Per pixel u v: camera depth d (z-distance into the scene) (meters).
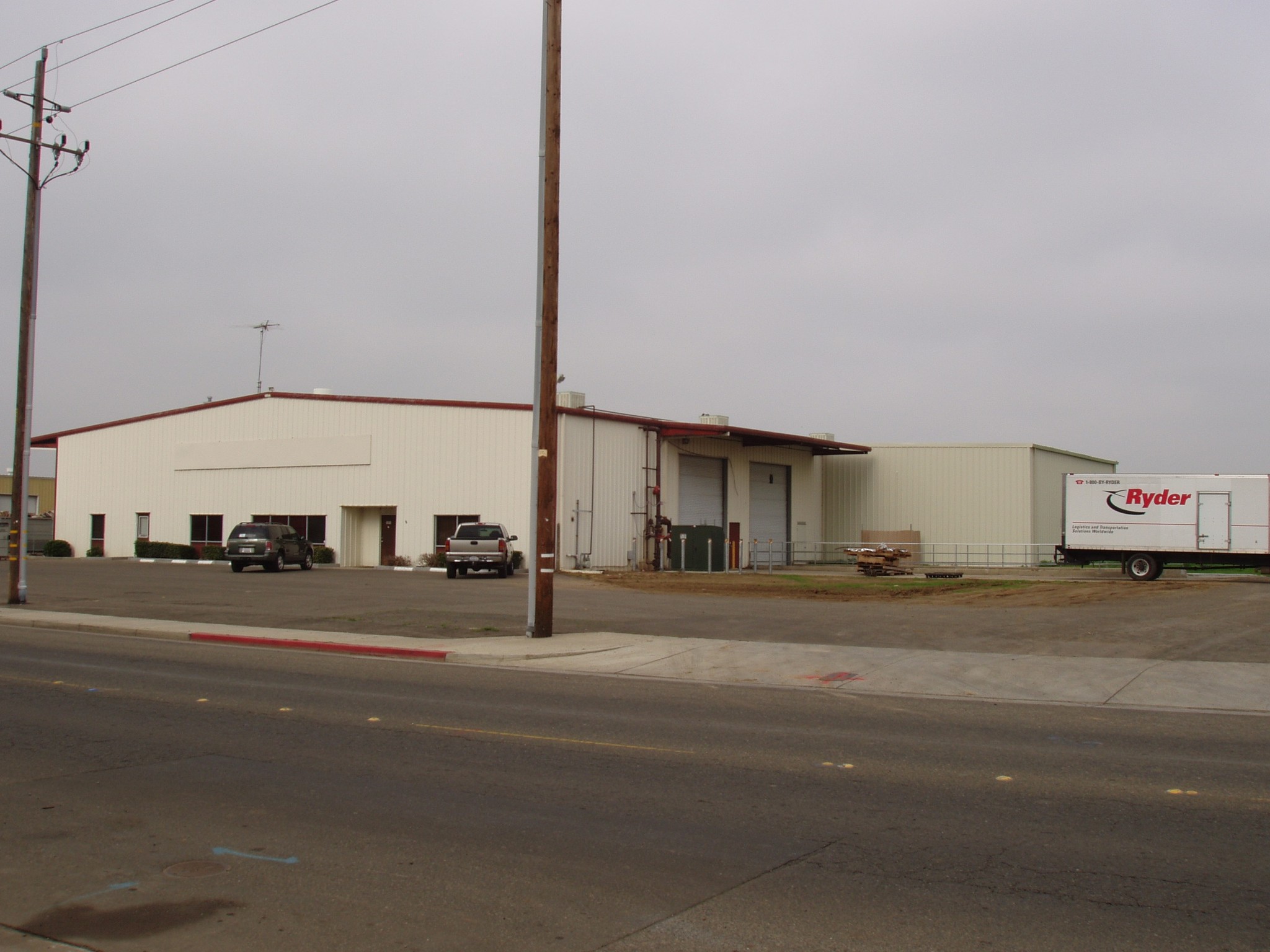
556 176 18.14
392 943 5.22
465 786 8.37
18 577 25.62
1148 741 10.45
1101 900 5.80
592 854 6.60
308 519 47.88
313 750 9.69
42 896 5.88
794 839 6.95
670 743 10.14
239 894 5.89
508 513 42.53
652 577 39.12
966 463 54.19
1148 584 32.09
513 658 16.39
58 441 58.00
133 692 13.00
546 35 18.09
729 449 49.62
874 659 15.99
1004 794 8.20
